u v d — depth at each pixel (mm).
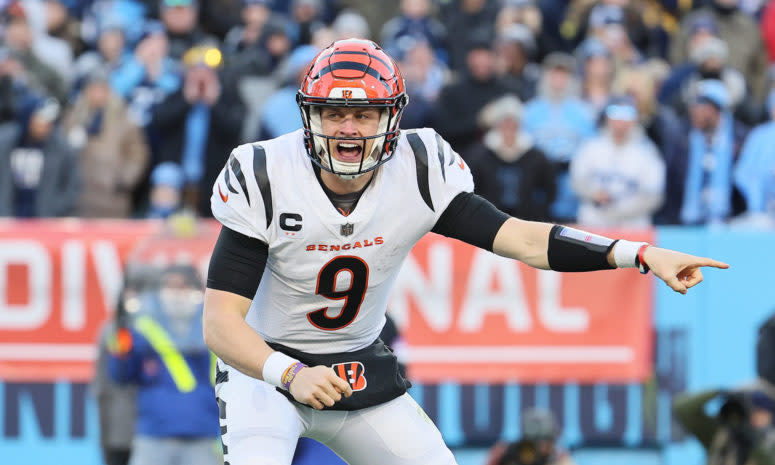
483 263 23547
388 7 33938
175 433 20609
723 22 31844
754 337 24000
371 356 11219
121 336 20766
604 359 23875
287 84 26406
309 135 10281
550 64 26953
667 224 26266
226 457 10852
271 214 10336
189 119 26047
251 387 10844
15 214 24891
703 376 24031
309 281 10641
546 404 23797
